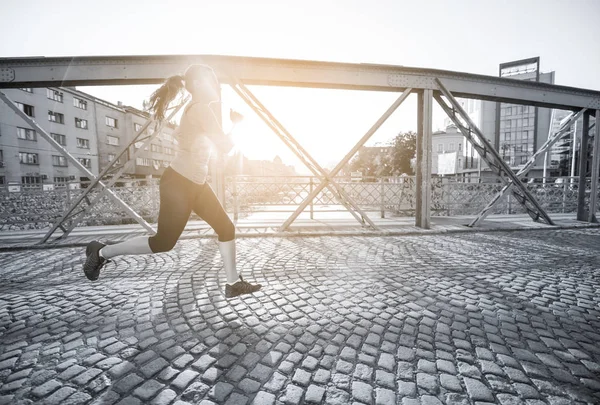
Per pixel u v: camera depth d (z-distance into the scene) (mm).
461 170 52688
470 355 1861
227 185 8914
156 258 4160
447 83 6039
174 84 2230
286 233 5832
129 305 2598
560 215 9430
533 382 1611
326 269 3646
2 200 7191
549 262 3984
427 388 1557
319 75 5434
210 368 1722
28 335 2104
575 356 1863
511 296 2812
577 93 6883
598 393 1532
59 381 1601
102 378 1625
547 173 43062
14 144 31531
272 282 3184
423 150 6266
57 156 36094
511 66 47938
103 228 7008
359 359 1812
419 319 2344
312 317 2365
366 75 5605
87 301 2695
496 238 5621
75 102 38500
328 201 9672
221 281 3213
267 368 1723
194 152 2094
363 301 2684
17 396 1482
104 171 5098
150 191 8094
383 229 6309
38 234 6289
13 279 3346
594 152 7211
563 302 2684
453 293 2883
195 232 5914
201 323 2266
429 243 5172
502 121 52562
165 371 1690
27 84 5008
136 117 47812
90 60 4961
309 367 1731
